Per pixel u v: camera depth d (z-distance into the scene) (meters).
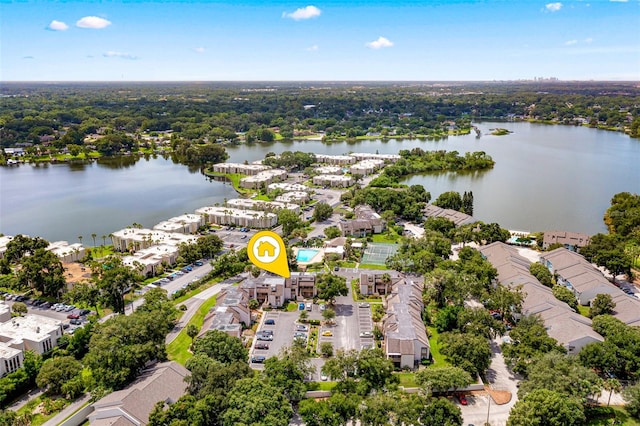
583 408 136.50
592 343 163.00
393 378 152.62
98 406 134.75
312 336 187.88
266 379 145.25
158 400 136.88
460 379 147.25
